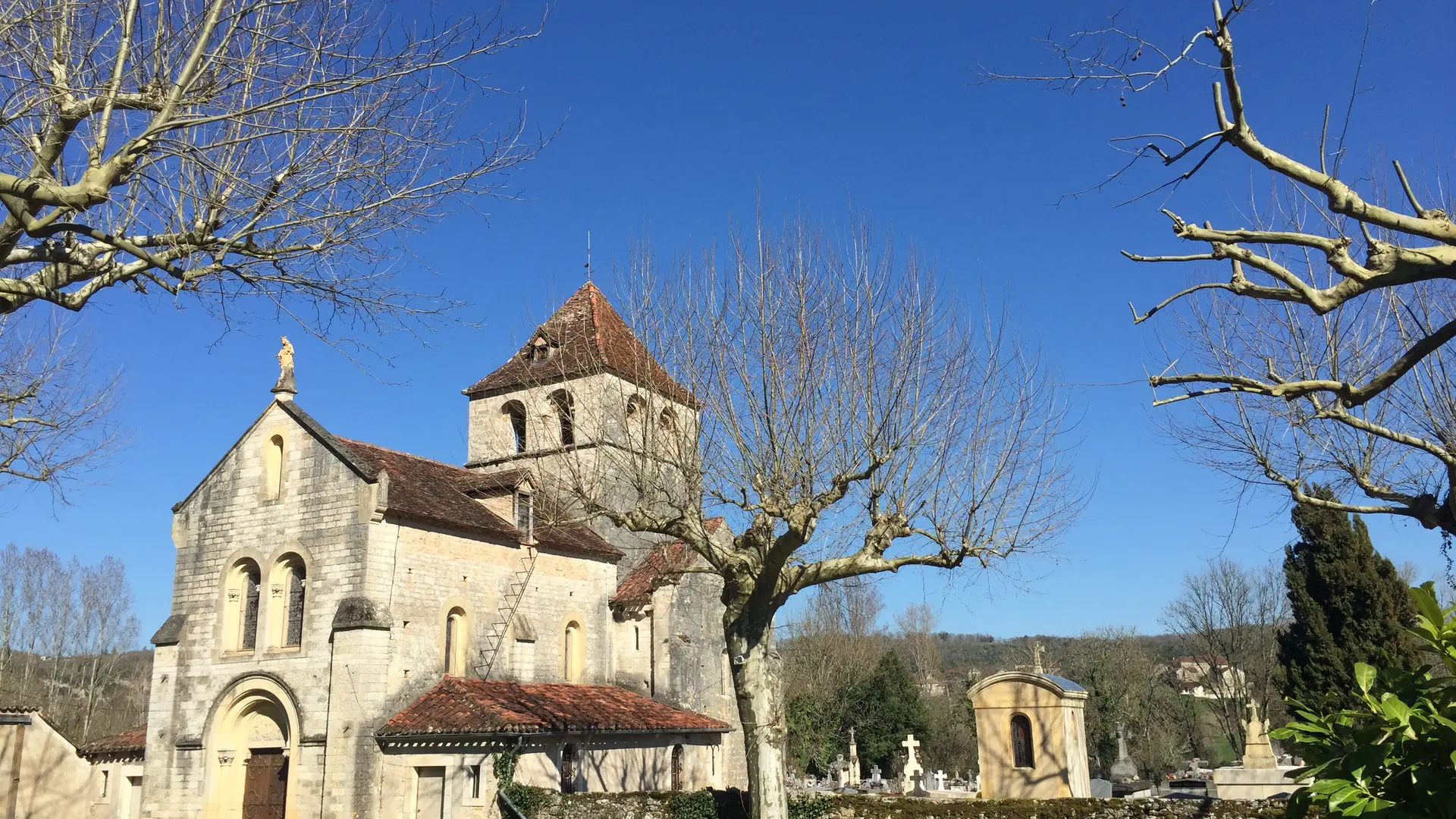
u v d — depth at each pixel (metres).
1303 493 18.39
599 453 28.97
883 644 85.56
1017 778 34.06
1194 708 69.69
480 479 37.47
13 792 34.66
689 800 27.48
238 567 33.56
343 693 29.81
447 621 33.22
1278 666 47.47
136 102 11.52
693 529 22.92
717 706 40.88
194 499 34.88
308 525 32.25
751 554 23.02
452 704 30.44
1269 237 9.87
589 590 39.12
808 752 62.62
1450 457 13.93
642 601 39.22
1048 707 34.00
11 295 11.73
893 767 69.56
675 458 23.17
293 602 32.47
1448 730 6.86
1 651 69.06
